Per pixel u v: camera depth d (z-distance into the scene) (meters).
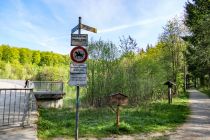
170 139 11.73
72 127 13.17
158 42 43.25
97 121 14.95
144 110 20.77
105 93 26.19
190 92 56.84
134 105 25.42
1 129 11.39
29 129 11.87
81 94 27.53
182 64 43.72
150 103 27.33
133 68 28.14
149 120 15.74
